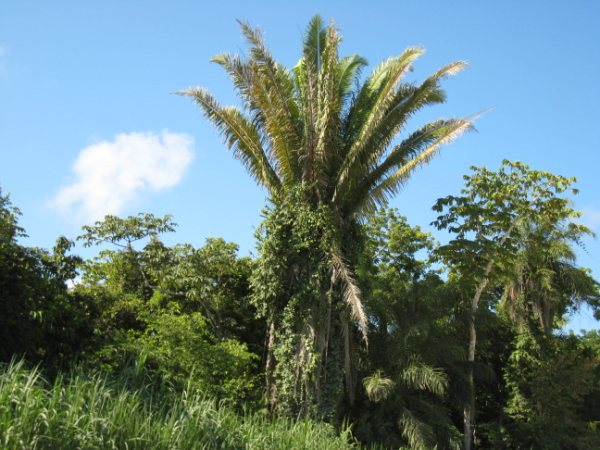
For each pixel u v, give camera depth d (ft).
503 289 102.83
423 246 94.17
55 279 57.93
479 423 94.68
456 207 86.17
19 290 50.62
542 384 89.56
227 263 82.89
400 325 75.82
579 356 94.99
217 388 62.34
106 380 39.40
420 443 67.77
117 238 86.17
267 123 66.64
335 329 65.16
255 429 43.68
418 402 73.61
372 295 76.43
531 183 91.71
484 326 87.30
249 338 83.20
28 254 55.77
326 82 66.44
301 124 69.87
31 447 28.68
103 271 85.71
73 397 33.32
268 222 67.00
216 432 38.58
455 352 77.30
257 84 65.67
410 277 86.99
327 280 64.95
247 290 83.82
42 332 50.88
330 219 65.41
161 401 41.06
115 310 77.97
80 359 54.08
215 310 81.35
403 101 66.44
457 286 84.07
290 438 45.44
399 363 73.41
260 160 69.10
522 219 90.74
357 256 68.80
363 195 68.54
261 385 70.85
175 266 82.12
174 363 63.82
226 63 66.23
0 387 31.48
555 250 95.30
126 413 34.91
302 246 64.85
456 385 80.64
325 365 63.52
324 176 66.74
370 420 70.85
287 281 65.98
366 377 71.20
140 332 76.69
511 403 91.09
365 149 66.80
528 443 87.51
